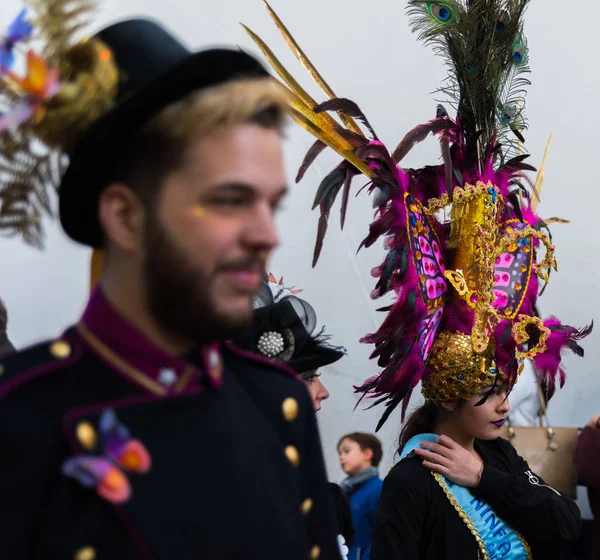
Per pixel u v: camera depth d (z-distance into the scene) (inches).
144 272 32.2
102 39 34.6
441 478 79.0
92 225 35.1
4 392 30.7
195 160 31.1
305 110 65.4
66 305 104.7
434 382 81.0
